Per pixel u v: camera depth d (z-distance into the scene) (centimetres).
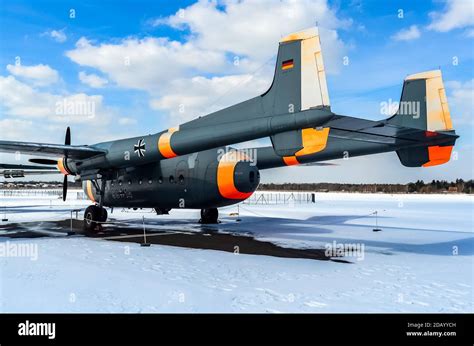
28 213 2712
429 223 1895
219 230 1603
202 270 826
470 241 1268
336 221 2022
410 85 1283
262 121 938
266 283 715
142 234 1476
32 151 1441
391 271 818
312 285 701
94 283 711
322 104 839
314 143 877
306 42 892
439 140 1112
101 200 1645
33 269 831
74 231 1594
